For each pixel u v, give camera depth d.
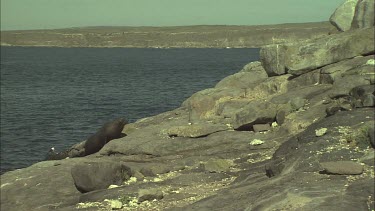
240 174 16.53
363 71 21.48
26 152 39.66
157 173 18.36
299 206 10.59
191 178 16.58
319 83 23.88
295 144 17.11
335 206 10.22
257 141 19.55
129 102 69.38
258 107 22.19
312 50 24.48
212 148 20.64
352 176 12.22
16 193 17.62
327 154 14.15
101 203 15.19
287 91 24.75
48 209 16.02
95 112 60.66
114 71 140.50
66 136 46.28
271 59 26.41
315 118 19.89
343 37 24.23
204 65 167.25
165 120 27.58
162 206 14.02
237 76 29.91
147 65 172.88
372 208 10.05
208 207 12.28
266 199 11.48
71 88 91.25
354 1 27.28
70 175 18.55
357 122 16.66
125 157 21.52
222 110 24.84
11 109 63.53
